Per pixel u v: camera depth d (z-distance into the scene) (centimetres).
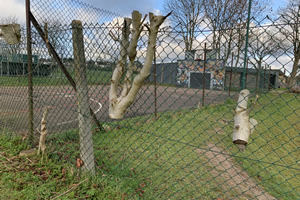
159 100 883
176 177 283
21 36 331
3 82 430
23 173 255
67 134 373
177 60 180
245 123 157
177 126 521
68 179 246
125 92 207
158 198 230
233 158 367
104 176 255
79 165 254
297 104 806
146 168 300
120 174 267
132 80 208
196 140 445
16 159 288
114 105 211
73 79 274
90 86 250
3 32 327
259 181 299
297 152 452
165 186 257
